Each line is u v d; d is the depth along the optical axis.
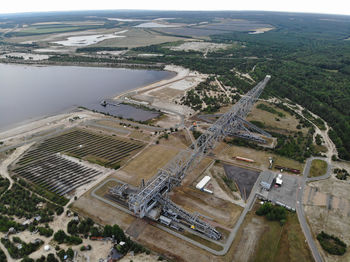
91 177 164.25
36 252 109.81
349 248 116.81
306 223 130.62
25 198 143.62
